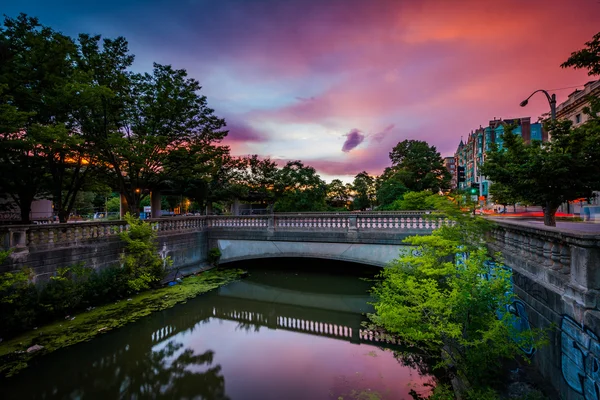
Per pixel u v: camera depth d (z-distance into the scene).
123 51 15.81
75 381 7.11
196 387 6.78
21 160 12.56
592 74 6.05
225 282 14.71
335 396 6.27
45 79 12.22
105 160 15.52
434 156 39.06
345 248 14.53
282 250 15.85
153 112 16.05
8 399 6.36
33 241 9.45
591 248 3.78
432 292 5.89
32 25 12.11
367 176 43.81
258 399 6.22
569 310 4.13
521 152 9.63
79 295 10.18
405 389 6.48
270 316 11.61
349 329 10.21
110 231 12.20
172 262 14.72
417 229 13.16
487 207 42.81
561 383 4.39
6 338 8.40
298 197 33.97
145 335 9.43
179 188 31.11
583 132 8.38
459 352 5.85
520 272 5.93
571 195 8.88
